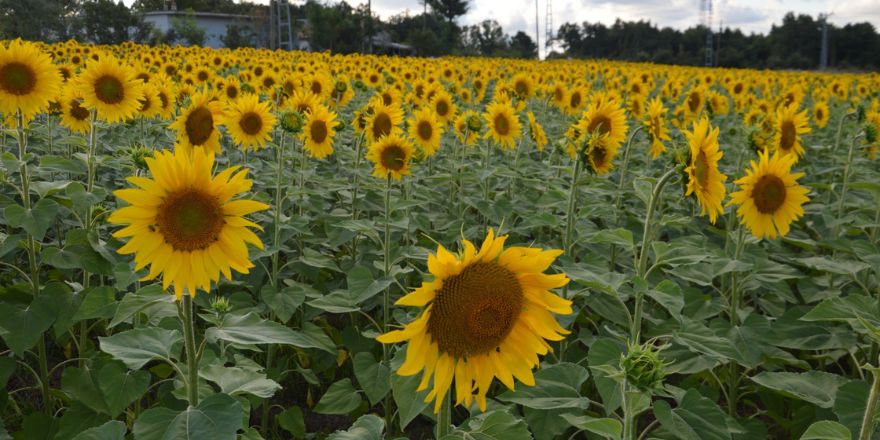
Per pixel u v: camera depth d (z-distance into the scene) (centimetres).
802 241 641
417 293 224
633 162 1098
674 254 392
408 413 310
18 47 539
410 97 1352
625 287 498
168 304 294
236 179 272
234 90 1271
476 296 235
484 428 280
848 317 359
